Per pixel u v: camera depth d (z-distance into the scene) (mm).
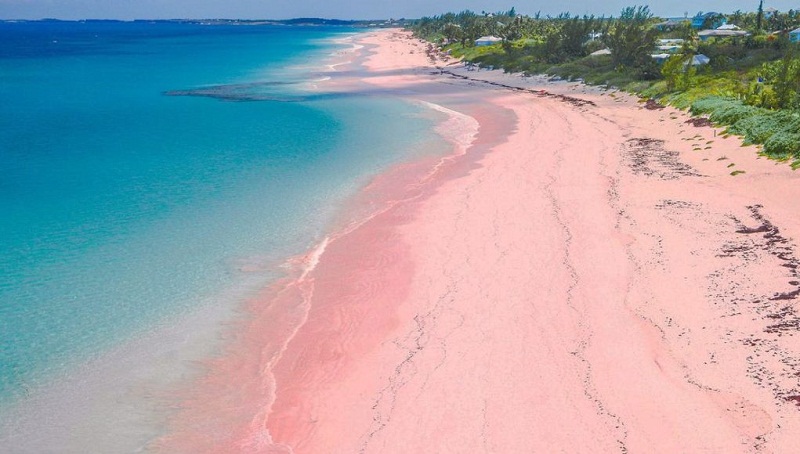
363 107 60281
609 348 16562
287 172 36219
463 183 32469
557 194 29391
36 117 56875
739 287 18969
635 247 22719
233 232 26906
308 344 18234
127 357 17719
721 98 45750
